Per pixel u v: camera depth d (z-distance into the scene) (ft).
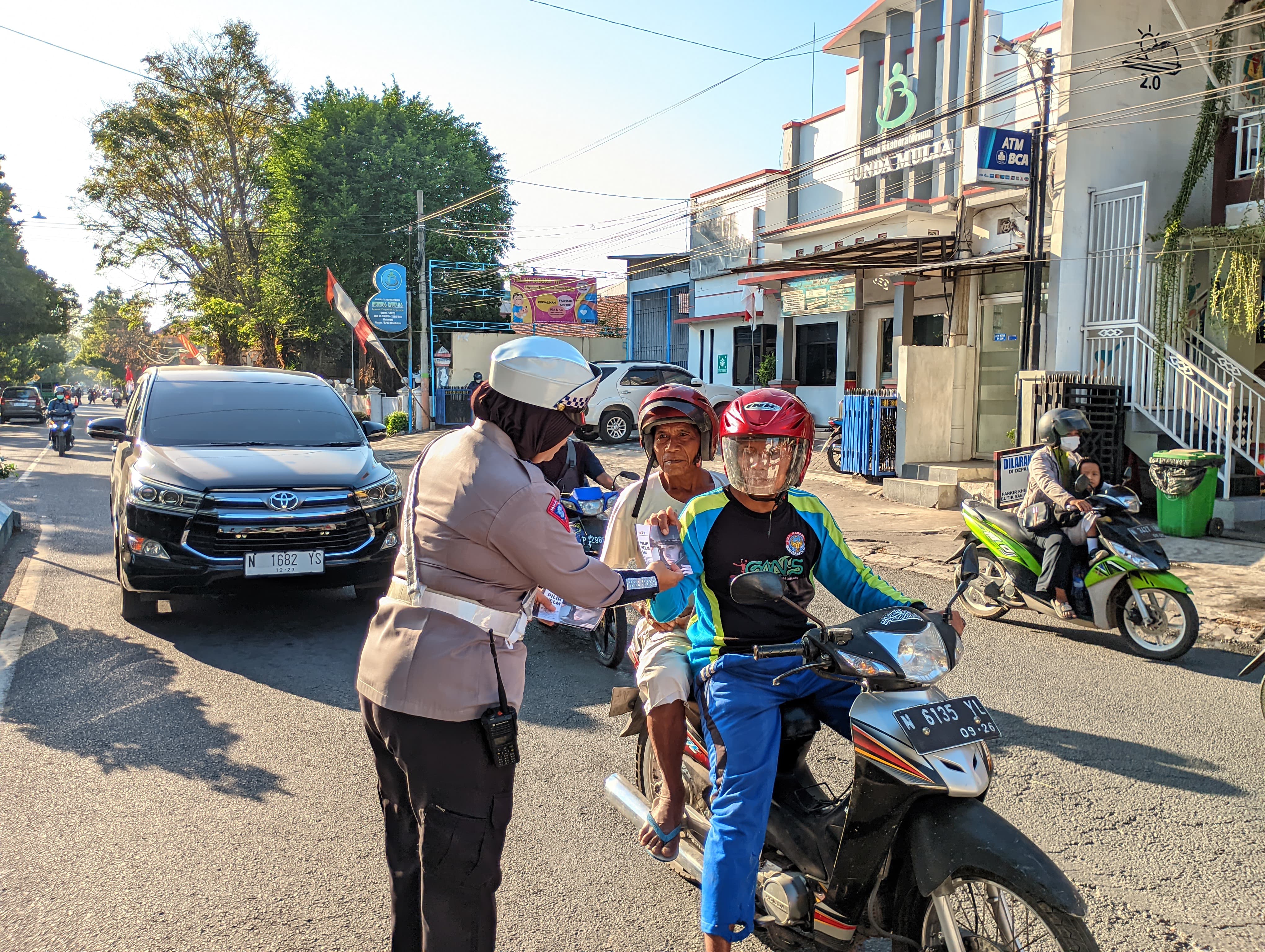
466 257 108.37
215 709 16.75
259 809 12.88
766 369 69.10
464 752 7.63
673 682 9.61
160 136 134.31
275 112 136.56
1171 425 36.29
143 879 11.04
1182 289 36.86
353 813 12.78
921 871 7.68
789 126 66.23
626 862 11.60
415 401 96.17
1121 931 10.02
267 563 20.89
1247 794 13.26
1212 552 29.53
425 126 111.24
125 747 14.98
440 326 107.24
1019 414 37.45
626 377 68.28
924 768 7.64
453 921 7.79
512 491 7.50
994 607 22.90
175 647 20.44
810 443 9.03
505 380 7.63
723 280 78.23
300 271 105.60
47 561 29.81
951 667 8.18
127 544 20.76
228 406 25.07
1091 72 38.99
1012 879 7.14
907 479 42.42
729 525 9.22
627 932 10.09
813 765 14.38
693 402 10.60
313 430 24.93
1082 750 14.84
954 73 52.65
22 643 20.52
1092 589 20.11
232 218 139.44
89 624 22.26
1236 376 39.19
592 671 19.48
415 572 7.70
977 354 47.16
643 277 97.66
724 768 8.82
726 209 76.84
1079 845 11.87
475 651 7.63
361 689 8.02
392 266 92.94
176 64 133.28
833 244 58.23
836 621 22.56
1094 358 39.78
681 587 9.21
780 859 9.04
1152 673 18.81
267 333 126.21
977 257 45.03
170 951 9.62
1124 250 38.40
